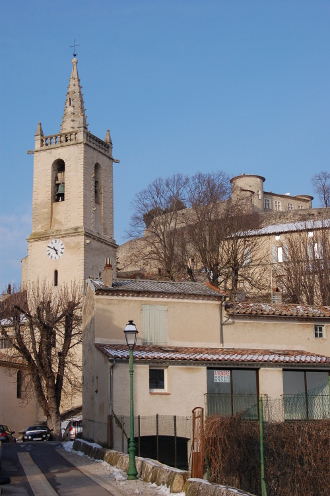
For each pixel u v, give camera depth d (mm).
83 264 65875
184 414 31094
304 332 36969
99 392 33000
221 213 67562
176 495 17812
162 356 31359
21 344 51688
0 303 64938
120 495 18406
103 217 71250
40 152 70750
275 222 83250
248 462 22266
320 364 32969
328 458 21125
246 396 32219
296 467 21297
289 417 31250
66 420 55625
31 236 68562
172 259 65688
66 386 59688
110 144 74000
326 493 20797
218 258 64250
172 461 30000
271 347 36250
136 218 71125
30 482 21234
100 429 32250
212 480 22625
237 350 34469
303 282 58156
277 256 67750
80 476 22438
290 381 33031
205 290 37250
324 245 57875
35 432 49094
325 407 32031
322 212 82000
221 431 22812
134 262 78875
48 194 69562
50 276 66875
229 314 35906
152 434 29984
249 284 67875
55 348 56375
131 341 23406
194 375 31719
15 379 60406
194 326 35469
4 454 31391
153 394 30938
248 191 97938
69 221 68062
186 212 73125
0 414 57406
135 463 22922
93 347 35156
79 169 68625
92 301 35812
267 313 36281
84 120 70812
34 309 56594
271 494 21500
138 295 35062
